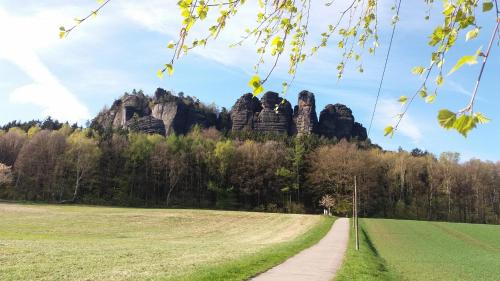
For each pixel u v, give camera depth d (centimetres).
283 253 2194
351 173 9194
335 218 6700
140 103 17862
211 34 344
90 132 11094
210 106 18325
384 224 5809
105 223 5053
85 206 7688
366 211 9312
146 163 9700
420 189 10094
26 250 1959
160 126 15838
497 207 10025
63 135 9800
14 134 10812
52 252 1927
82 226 4669
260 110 16750
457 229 5528
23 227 4278
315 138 11894
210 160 9875
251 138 12638
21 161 9025
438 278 2023
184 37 326
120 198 9025
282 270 1644
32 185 8969
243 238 4144
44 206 7100
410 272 2141
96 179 9238
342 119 16738
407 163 10262
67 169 9200
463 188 10000
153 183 9725
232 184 9850
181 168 9656
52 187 8900
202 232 4719
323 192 9469
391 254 3014
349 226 5216
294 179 9681
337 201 9081
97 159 9300
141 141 9975
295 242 3142
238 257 1953
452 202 9888
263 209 9288
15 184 9075
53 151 9100
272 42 357
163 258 1867
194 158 10038
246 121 16300
